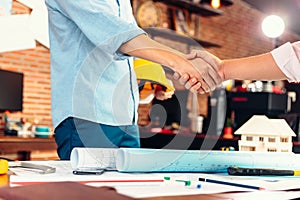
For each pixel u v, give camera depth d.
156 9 5.73
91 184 0.81
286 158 1.11
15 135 4.78
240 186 0.85
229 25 7.29
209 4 6.46
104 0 1.17
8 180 0.85
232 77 1.12
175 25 6.05
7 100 4.77
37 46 5.21
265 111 4.29
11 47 4.84
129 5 1.41
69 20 1.25
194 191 0.76
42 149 4.44
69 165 1.10
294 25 8.12
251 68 1.11
